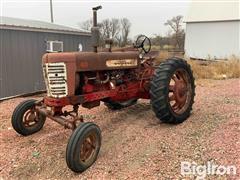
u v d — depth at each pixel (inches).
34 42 356.5
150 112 231.0
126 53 195.3
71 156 144.5
